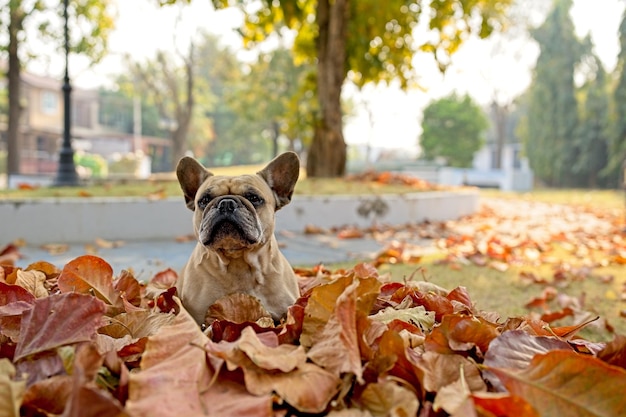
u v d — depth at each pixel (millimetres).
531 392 727
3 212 3059
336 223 3871
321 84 5383
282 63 14016
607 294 1910
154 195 3588
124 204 3277
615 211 6285
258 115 15023
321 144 5391
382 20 5379
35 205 3111
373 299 895
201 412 681
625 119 13641
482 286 2018
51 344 809
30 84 18500
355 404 751
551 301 1826
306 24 5863
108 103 26281
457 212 4918
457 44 5590
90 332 828
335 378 768
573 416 706
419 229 3955
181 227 3404
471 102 20000
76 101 23547
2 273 1169
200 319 1145
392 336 802
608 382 706
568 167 16500
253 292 1160
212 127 26688
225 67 16250
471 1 5234
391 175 5523
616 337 838
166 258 2635
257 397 711
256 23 5773
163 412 667
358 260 2611
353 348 777
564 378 723
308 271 1660
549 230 4215
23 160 17719
